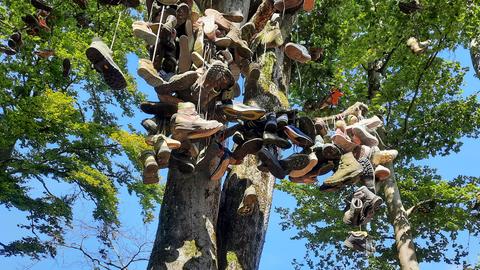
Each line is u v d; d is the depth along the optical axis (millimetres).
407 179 14117
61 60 14227
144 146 14664
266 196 5781
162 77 5168
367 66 14312
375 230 14938
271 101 6172
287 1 6449
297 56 6254
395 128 14891
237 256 5332
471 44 11672
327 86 12234
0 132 13820
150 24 5102
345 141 5527
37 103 13531
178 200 5289
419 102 14789
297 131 5262
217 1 6133
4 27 13125
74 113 14477
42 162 14500
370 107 13508
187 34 5164
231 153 5301
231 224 5516
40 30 7902
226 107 5105
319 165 5598
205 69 5051
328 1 11617
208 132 4793
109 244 13109
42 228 14328
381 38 11836
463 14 11320
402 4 8359
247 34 5703
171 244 5078
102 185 14695
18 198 14172
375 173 5918
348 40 11859
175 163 5109
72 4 12062
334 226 14797
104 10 14547
